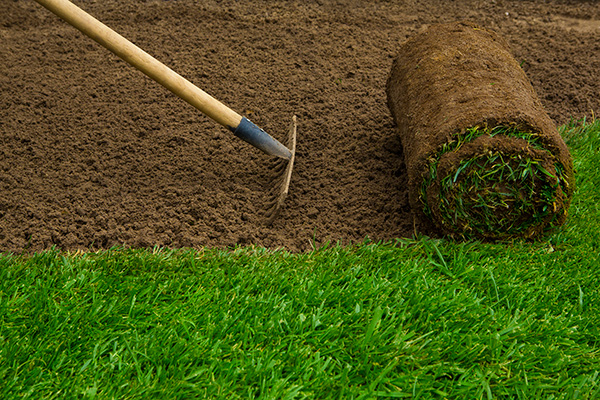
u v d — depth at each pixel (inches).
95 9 208.2
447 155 109.4
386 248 114.9
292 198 130.7
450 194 111.0
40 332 91.9
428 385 86.4
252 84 172.2
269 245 117.2
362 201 130.5
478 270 108.5
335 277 106.3
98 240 115.5
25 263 105.0
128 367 86.2
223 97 164.7
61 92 161.5
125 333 92.1
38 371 84.5
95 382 83.8
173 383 84.3
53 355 87.3
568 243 118.0
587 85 175.8
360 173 138.9
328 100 166.7
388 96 145.4
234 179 135.8
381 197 131.3
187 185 132.3
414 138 118.6
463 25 140.5
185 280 103.4
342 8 220.1
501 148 107.3
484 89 117.0
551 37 204.7
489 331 95.3
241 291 102.3
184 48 187.9
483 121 108.1
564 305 103.7
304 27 204.4
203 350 89.6
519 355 91.7
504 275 108.7
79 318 94.3
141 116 154.4
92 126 148.5
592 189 131.1
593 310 102.7
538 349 93.3
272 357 89.4
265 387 84.5
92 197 125.6
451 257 113.3
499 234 115.5
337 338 94.0
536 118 109.6
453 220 113.3
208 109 123.3
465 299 102.2
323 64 184.2
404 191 132.8
